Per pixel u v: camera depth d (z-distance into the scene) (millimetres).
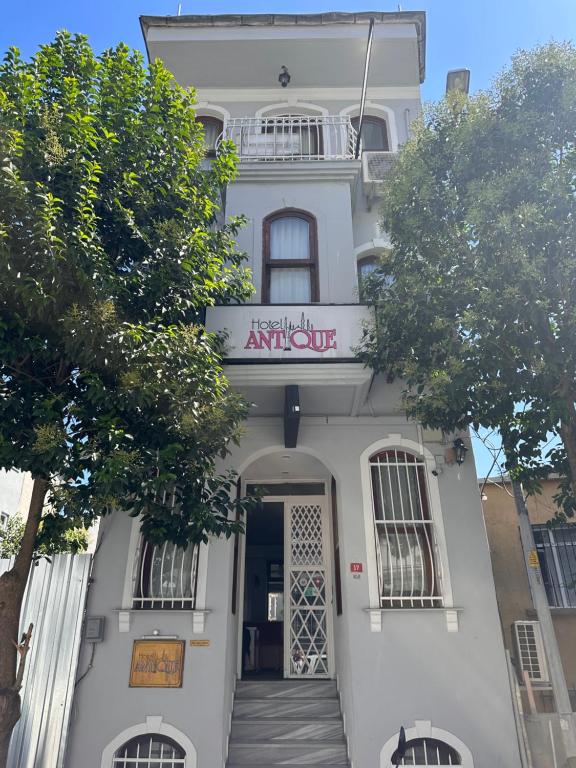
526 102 7105
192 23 11836
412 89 12352
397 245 8172
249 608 13414
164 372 5910
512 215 6512
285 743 7777
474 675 7621
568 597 9727
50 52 6832
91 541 11328
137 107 7238
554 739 7051
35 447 5121
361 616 7934
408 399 7664
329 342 8039
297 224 9930
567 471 7133
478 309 6699
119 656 7715
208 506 6090
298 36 11711
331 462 8828
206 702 7488
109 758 7262
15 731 7160
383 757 7266
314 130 11648
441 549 8281
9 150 5500
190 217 7301
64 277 5727
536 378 6641
